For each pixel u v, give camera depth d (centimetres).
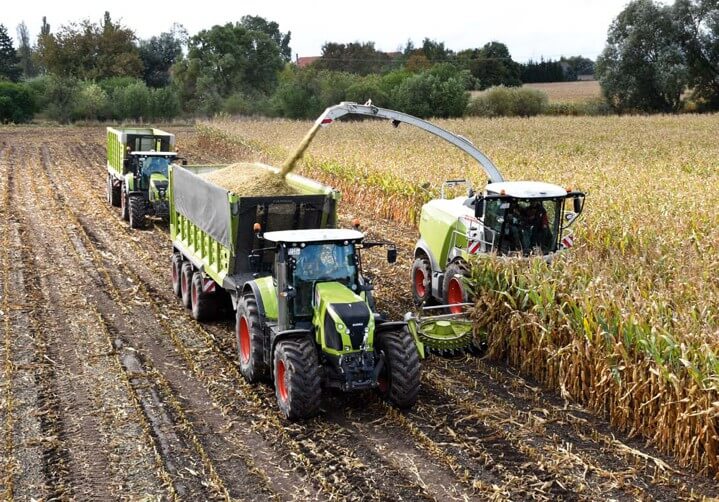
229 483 773
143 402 967
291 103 6181
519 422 916
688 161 2712
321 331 924
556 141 3722
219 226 1165
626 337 891
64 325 1267
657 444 852
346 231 1021
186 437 874
